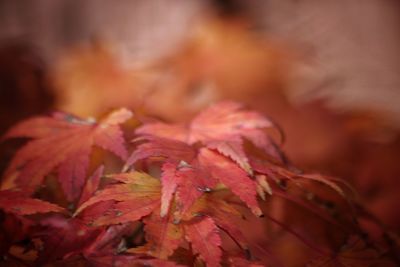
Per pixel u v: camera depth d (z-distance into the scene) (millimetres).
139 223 575
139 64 1059
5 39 1431
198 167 562
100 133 605
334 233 615
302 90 1077
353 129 775
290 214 624
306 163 747
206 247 542
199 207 556
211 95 911
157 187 561
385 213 708
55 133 613
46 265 548
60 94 930
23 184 590
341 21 1715
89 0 1758
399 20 1740
